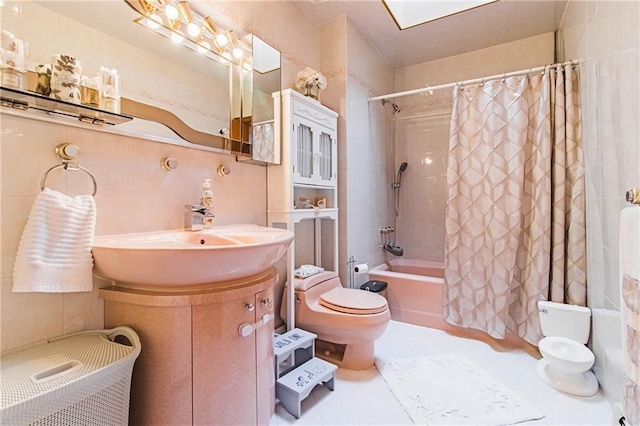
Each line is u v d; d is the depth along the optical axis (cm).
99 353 95
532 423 136
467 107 232
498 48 285
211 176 158
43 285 91
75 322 108
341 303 181
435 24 253
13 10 94
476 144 228
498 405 147
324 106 225
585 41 182
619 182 134
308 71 213
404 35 269
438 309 241
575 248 194
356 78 256
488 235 219
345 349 183
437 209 314
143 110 127
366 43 273
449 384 165
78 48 108
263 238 133
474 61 296
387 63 316
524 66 274
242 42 172
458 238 232
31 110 96
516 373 176
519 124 212
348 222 245
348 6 230
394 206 330
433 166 316
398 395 155
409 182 328
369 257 279
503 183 216
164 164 135
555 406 147
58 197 97
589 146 179
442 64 311
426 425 134
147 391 106
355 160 256
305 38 236
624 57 126
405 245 329
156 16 132
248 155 171
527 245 214
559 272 199
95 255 99
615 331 140
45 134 100
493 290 215
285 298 195
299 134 196
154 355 104
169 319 103
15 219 94
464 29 260
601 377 159
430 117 317
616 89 136
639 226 89
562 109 203
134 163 124
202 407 107
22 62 93
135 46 125
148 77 129
